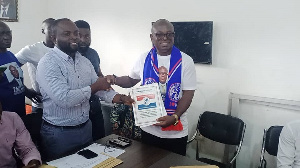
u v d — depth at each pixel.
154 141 1.73
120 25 3.04
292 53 2.10
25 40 3.38
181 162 1.39
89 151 1.46
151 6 2.76
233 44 2.35
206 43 2.42
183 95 1.71
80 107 1.62
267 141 2.02
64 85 1.48
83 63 1.68
